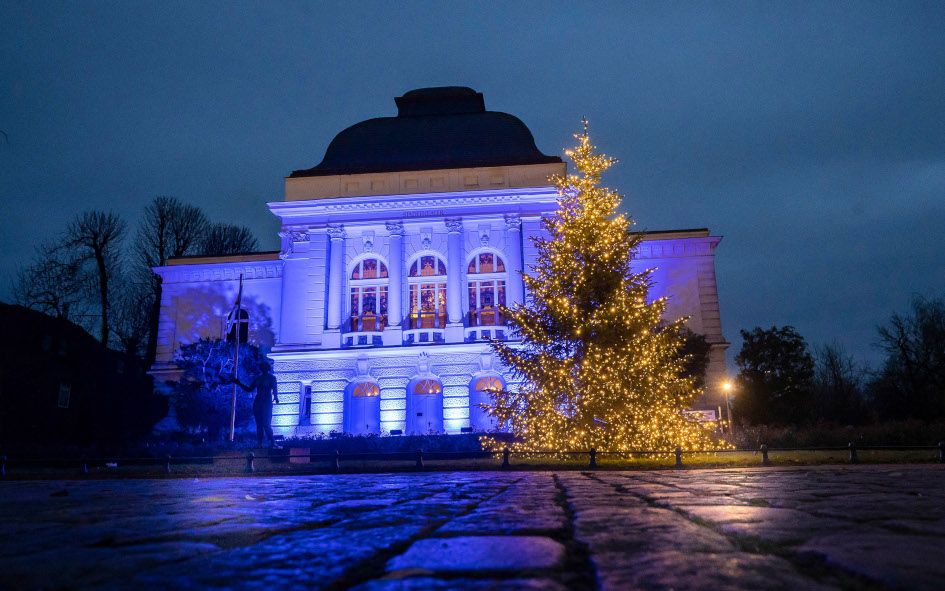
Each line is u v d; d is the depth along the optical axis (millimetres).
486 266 43219
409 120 47625
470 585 2812
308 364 42188
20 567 3334
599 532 4410
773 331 52938
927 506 6074
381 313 43219
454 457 27234
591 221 27453
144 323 56688
